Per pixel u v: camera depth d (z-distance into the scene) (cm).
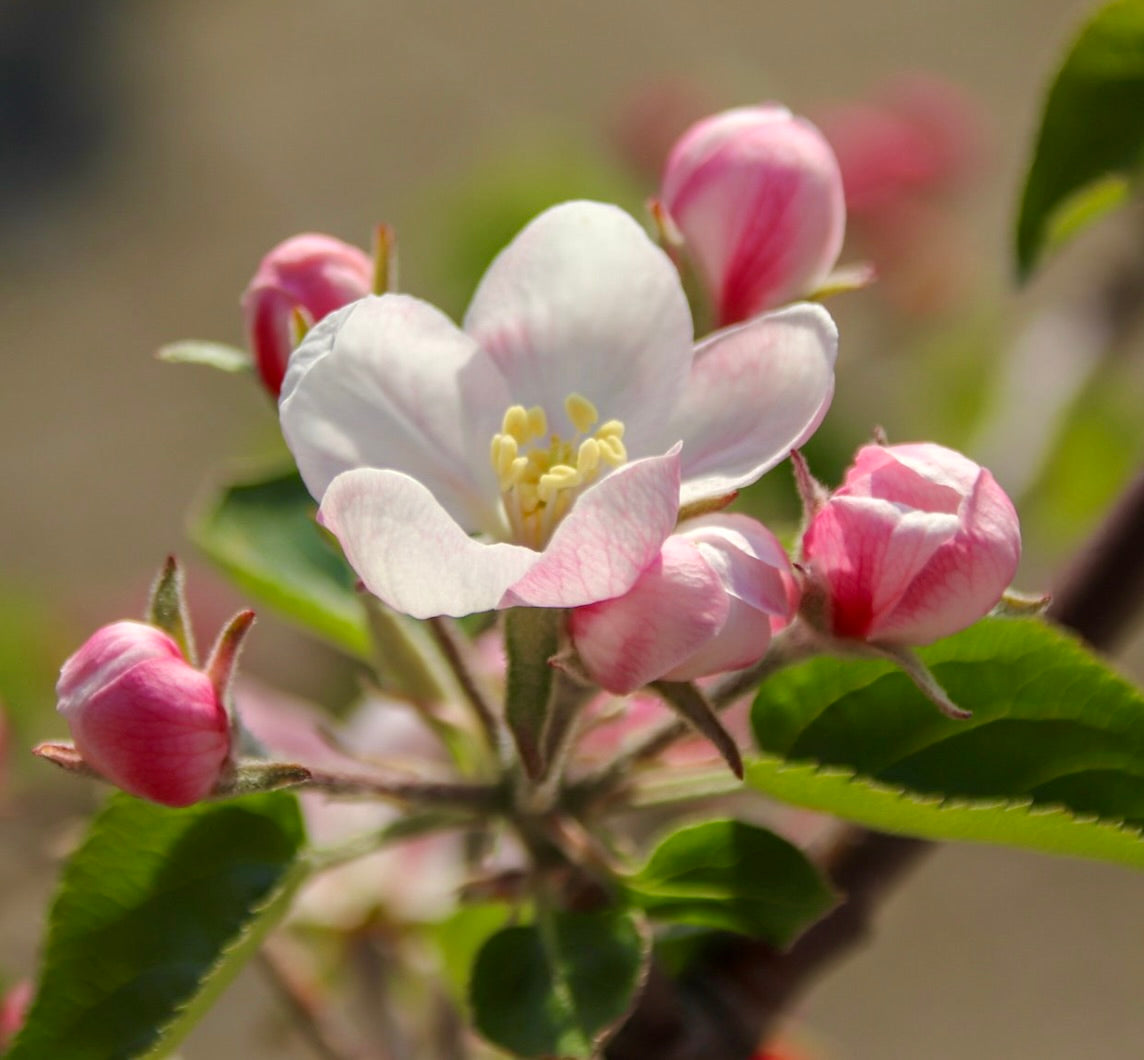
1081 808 36
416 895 41
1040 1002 87
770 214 38
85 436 114
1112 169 41
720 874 36
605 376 36
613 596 34
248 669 49
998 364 54
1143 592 38
